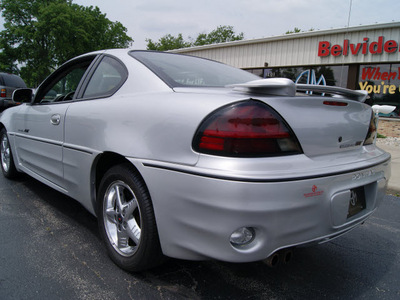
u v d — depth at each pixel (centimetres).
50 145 296
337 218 188
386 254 281
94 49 3538
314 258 268
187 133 179
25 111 360
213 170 165
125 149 207
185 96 196
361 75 1237
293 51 1377
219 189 162
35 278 215
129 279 218
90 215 326
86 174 248
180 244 184
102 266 232
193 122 178
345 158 204
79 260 239
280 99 178
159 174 187
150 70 234
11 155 413
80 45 3181
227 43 1570
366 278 239
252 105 171
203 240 174
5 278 213
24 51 3119
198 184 169
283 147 174
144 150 197
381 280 238
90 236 280
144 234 202
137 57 254
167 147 186
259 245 167
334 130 198
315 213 177
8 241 265
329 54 1280
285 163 171
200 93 194
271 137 170
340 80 1281
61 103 296
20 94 363
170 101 197
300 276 237
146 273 226
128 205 220
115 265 234
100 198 239
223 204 162
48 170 307
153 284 214
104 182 234
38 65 3180
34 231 285
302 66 1380
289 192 165
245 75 296
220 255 170
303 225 174
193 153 175
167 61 261
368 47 1188
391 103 1182
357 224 211
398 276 244
